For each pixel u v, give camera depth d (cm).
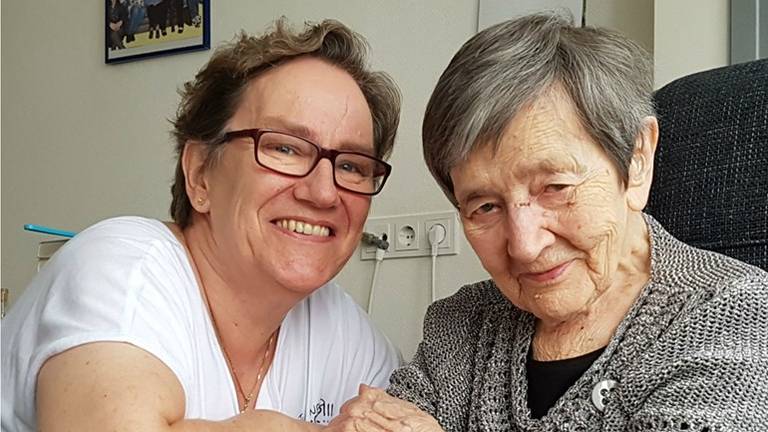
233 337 117
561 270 88
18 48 253
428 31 193
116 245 104
